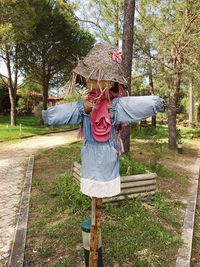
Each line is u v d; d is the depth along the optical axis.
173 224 6.13
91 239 3.43
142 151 13.85
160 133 21.48
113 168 3.09
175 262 4.79
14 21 19.59
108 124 3.01
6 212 6.72
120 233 5.42
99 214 3.36
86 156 3.12
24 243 5.15
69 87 3.15
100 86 2.98
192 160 13.02
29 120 33.28
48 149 14.62
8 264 4.64
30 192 7.74
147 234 5.47
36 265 4.61
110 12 15.59
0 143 17.38
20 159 12.62
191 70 13.59
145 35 13.73
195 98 36.25
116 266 4.59
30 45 25.97
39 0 21.56
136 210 6.34
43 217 6.17
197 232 6.21
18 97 40.09
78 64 3.13
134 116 2.91
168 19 13.62
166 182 9.05
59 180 8.10
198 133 23.22
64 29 25.30
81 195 6.63
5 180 9.38
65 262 4.64
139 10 13.66
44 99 28.59
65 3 15.88
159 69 14.91
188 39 13.27
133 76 15.84
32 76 28.44
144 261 4.69
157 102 2.87
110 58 3.05
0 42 19.00
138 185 6.81
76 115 3.12
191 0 12.88
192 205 7.29
